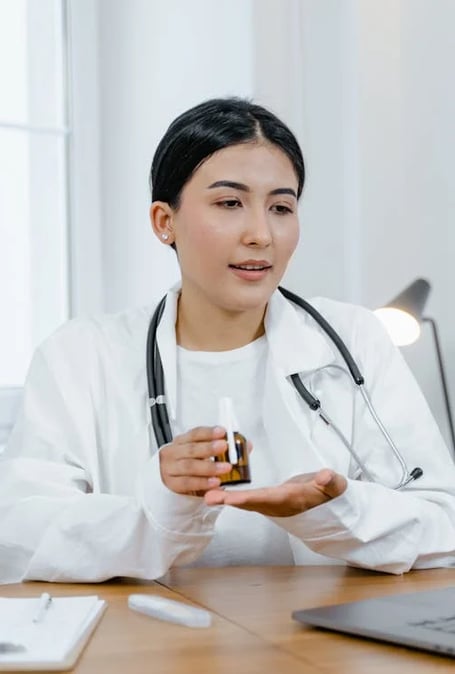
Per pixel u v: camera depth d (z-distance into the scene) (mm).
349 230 2455
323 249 2430
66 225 2412
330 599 1196
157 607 1104
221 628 1050
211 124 1514
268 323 1670
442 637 935
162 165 1571
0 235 2344
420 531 1394
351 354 1715
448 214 2490
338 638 1002
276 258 1538
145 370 1672
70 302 2408
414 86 2506
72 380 1665
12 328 2355
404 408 1660
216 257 1516
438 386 2486
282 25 2336
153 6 2342
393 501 1395
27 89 2375
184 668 902
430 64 2498
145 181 2332
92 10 2393
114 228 2395
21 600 1156
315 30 2404
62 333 1728
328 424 1618
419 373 2496
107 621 1088
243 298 1534
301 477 1333
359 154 2453
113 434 1629
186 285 1647
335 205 2445
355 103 2447
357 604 1082
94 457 1616
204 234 1511
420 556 1400
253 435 1659
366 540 1346
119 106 2393
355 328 1749
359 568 1426
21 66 2369
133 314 1780
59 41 2410
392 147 2496
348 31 2443
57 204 2404
